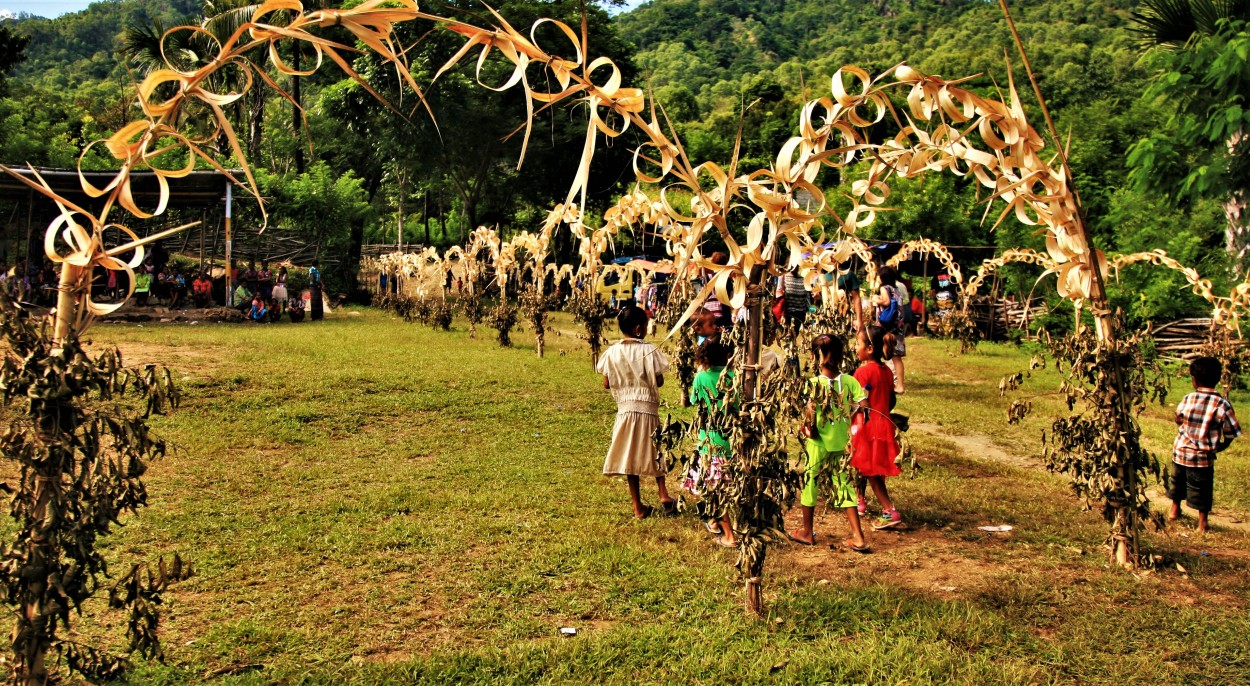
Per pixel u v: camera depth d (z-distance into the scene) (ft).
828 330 29.35
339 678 12.19
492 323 51.93
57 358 9.45
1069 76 132.36
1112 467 16.84
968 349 59.21
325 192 91.66
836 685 12.37
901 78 13.98
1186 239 57.16
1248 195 50.08
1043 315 63.67
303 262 97.09
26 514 9.80
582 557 17.12
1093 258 16.66
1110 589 16.05
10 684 9.87
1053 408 36.45
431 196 144.25
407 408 31.24
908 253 69.56
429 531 18.45
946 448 28.50
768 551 18.30
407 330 60.03
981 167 16.12
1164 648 13.66
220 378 33.30
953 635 13.97
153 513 19.03
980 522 20.58
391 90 90.48
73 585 9.88
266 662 12.70
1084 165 88.43
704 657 13.05
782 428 14.56
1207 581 16.49
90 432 9.99
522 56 9.95
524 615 14.61
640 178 12.45
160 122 9.69
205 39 77.15
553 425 29.94
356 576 16.03
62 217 9.73
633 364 19.93
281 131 116.78
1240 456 28.58
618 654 13.10
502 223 124.47
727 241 13.37
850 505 18.42
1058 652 13.33
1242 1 46.70
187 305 70.85
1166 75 45.57
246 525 18.62
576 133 98.27
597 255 40.98
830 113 13.85
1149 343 49.24
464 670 12.47
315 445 26.27
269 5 9.29
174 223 91.50
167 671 12.23
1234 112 40.63
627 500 21.45
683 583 16.05
